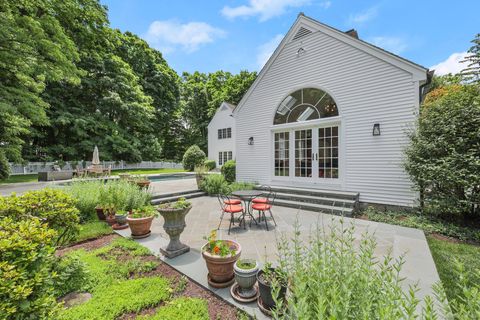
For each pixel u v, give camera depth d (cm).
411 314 108
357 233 416
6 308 133
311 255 183
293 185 743
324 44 671
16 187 803
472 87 466
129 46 2305
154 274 276
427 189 482
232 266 245
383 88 574
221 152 2117
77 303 218
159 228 454
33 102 1008
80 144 1694
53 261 219
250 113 852
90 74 1744
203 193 820
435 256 321
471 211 447
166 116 2684
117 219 441
